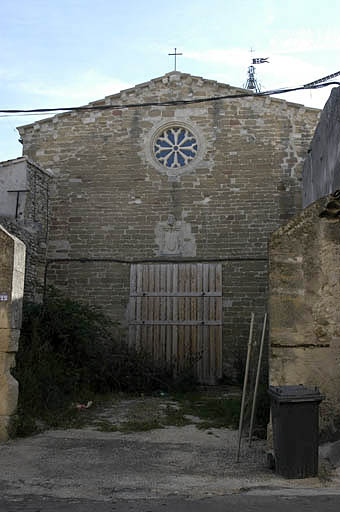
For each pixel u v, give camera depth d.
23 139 14.21
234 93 13.65
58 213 13.66
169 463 5.54
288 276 6.17
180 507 4.01
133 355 11.92
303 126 13.38
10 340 6.56
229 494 4.40
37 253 12.97
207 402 10.15
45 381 8.37
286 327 6.07
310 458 4.91
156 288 13.13
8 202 12.49
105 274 13.28
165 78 13.80
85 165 13.81
